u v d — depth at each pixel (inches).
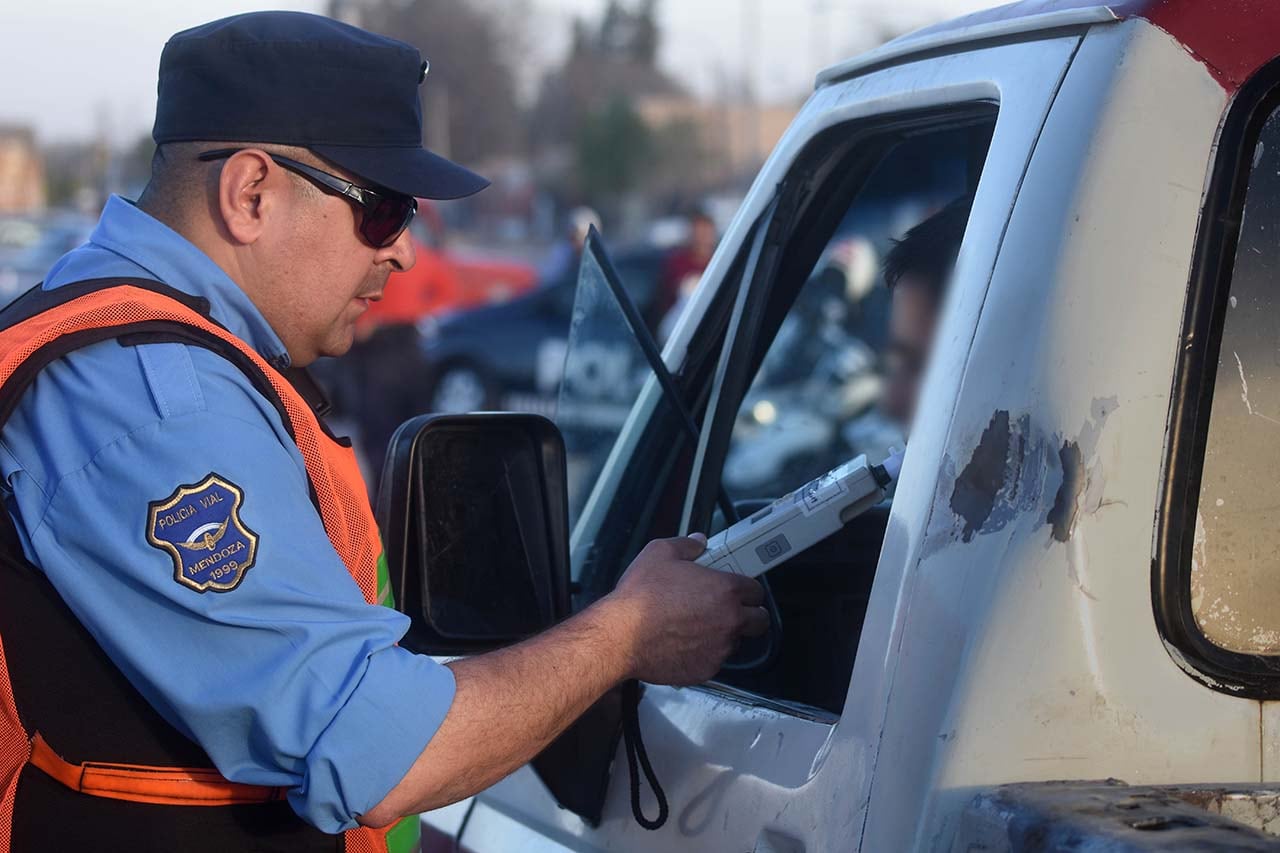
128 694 52.6
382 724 50.6
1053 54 51.9
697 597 59.1
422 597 61.2
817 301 216.8
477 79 2288.4
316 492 55.4
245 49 57.7
